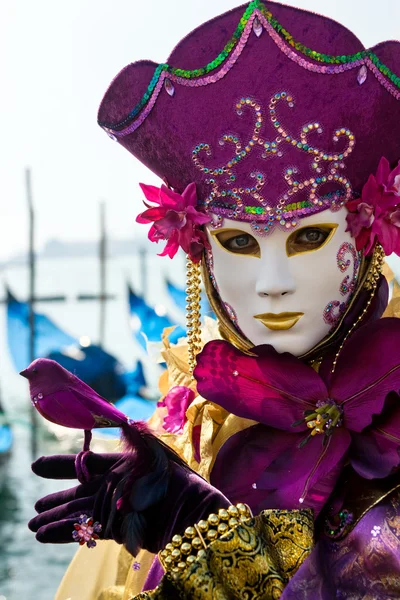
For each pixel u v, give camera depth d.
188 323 1.12
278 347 1.02
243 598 0.86
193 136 1.02
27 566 6.38
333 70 0.96
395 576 0.89
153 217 1.05
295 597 0.86
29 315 7.03
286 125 0.98
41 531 0.92
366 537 0.92
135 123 1.05
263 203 1.00
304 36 0.96
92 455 0.96
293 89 0.97
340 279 1.02
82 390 0.96
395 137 1.02
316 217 1.00
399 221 1.00
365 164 1.01
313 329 1.02
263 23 0.95
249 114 0.98
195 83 0.99
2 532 7.20
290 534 0.90
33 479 8.66
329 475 0.97
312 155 0.99
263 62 0.96
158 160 1.08
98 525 0.92
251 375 1.03
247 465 1.01
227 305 1.06
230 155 1.00
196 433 1.14
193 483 0.93
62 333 6.18
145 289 16.55
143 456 0.94
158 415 1.29
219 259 1.04
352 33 0.97
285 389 1.01
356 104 0.98
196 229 1.07
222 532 0.88
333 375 1.00
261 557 0.87
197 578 0.85
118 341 16.20
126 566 1.20
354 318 1.05
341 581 0.92
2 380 14.05
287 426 1.00
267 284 0.99
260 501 0.97
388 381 0.96
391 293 1.15
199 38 0.98
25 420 9.81
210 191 1.03
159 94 1.02
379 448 0.95
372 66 0.97
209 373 1.04
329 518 0.97
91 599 1.21
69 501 0.94
